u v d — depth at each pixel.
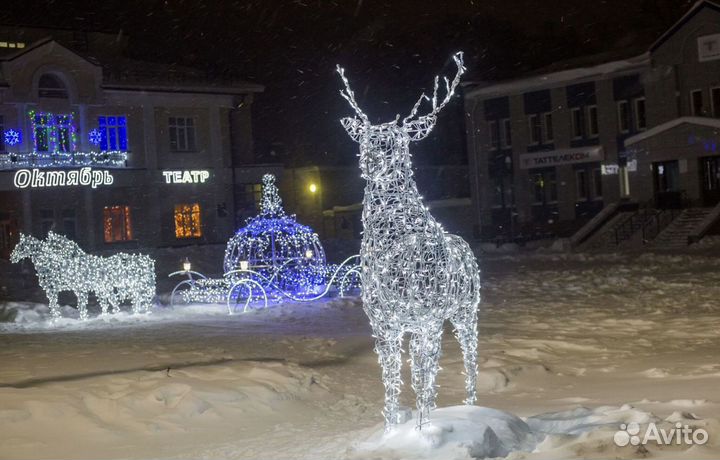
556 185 57.91
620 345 16.17
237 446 9.73
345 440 9.51
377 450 8.34
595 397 11.38
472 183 61.91
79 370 13.90
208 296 27.95
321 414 11.48
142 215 50.53
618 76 54.88
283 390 12.22
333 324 21.25
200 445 9.85
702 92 51.50
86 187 48.34
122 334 19.77
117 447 9.77
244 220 54.47
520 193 59.41
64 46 47.28
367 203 8.84
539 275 34.69
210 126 52.56
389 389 8.84
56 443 9.91
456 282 8.91
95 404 11.07
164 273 45.69
